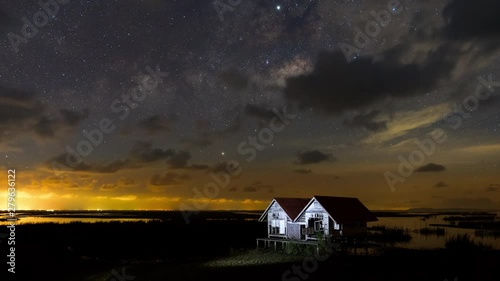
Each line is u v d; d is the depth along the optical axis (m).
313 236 40.59
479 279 27.00
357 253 37.69
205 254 39.19
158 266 32.41
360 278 27.33
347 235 41.84
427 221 102.00
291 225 42.66
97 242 47.72
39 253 38.50
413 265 31.72
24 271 30.58
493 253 37.69
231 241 49.12
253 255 37.97
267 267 31.38
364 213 44.94
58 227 66.38
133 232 58.84
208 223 75.88
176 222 80.06
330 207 41.25
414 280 26.81
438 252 38.12
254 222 79.38
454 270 29.64
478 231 66.75
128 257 37.41
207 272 29.64
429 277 27.58
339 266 31.45
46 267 32.06
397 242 49.03
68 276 28.84
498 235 59.94
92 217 131.88
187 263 33.84
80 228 64.62
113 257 37.41
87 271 30.52
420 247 44.00
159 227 67.00
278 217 43.81
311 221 41.81
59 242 47.09
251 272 29.52
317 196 41.59
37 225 70.62
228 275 28.55
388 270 29.81
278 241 41.56
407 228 72.00
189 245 45.75
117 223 76.44
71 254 38.66
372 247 41.31
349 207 44.16
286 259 35.22
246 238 51.88
